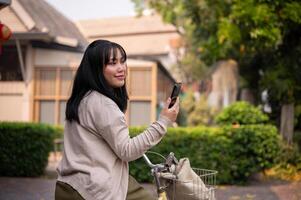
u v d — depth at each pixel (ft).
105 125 7.70
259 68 42.45
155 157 27.63
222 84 62.64
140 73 49.96
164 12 56.39
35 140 30.78
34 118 51.65
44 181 28.89
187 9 45.44
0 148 30.66
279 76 33.86
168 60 89.97
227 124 30.66
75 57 51.34
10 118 51.96
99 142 7.93
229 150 27.58
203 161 27.55
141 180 28.17
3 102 52.19
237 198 23.22
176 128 28.19
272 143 27.68
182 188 8.56
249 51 37.22
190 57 75.05
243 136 27.43
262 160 27.84
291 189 25.79
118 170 7.98
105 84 8.17
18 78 52.49
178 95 8.10
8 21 52.31
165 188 8.84
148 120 49.55
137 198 8.58
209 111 70.18
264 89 38.68
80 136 7.95
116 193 7.79
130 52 93.61
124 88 8.64
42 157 30.96
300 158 31.65
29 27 51.55
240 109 31.19
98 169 7.81
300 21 30.60
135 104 50.01
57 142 42.39
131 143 7.68
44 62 51.62
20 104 51.85
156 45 94.48
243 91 45.80
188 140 27.71
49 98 51.47
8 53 52.31
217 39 39.93
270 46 33.50
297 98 34.14
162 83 64.49
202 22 44.27
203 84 81.87
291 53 34.45
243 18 31.73
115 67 8.27
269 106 41.68
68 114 8.16
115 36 100.63
